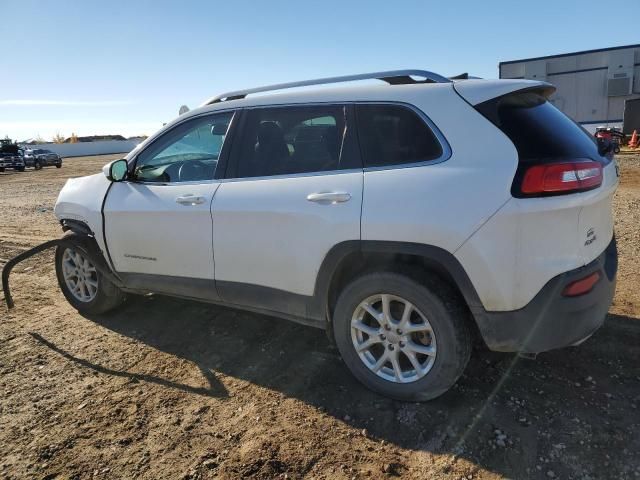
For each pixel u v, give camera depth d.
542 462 2.37
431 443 2.54
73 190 4.24
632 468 2.30
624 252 5.39
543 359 3.24
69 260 4.41
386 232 2.64
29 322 4.27
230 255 3.28
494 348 2.62
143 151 3.84
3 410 2.96
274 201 3.03
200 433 2.69
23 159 31.92
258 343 3.70
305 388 3.08
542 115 2.73
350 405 2.88
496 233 2.43
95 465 2.48
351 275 3.02
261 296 3.24
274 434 2.66
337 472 2.37
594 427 2.58
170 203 3.50
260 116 3.28
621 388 2.90
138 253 3.76
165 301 4.60
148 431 2.72
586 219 2.53
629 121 22.58
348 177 2.84
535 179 2.39
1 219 10.16
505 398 2.86
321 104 3.05
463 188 2.50
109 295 4.21
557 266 2.44
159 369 3.39
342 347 3.00
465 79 2.92
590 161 2.53
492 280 2.48
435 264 2.68
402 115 2.78
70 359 3.57
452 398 2.88
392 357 2.84
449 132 2.63
